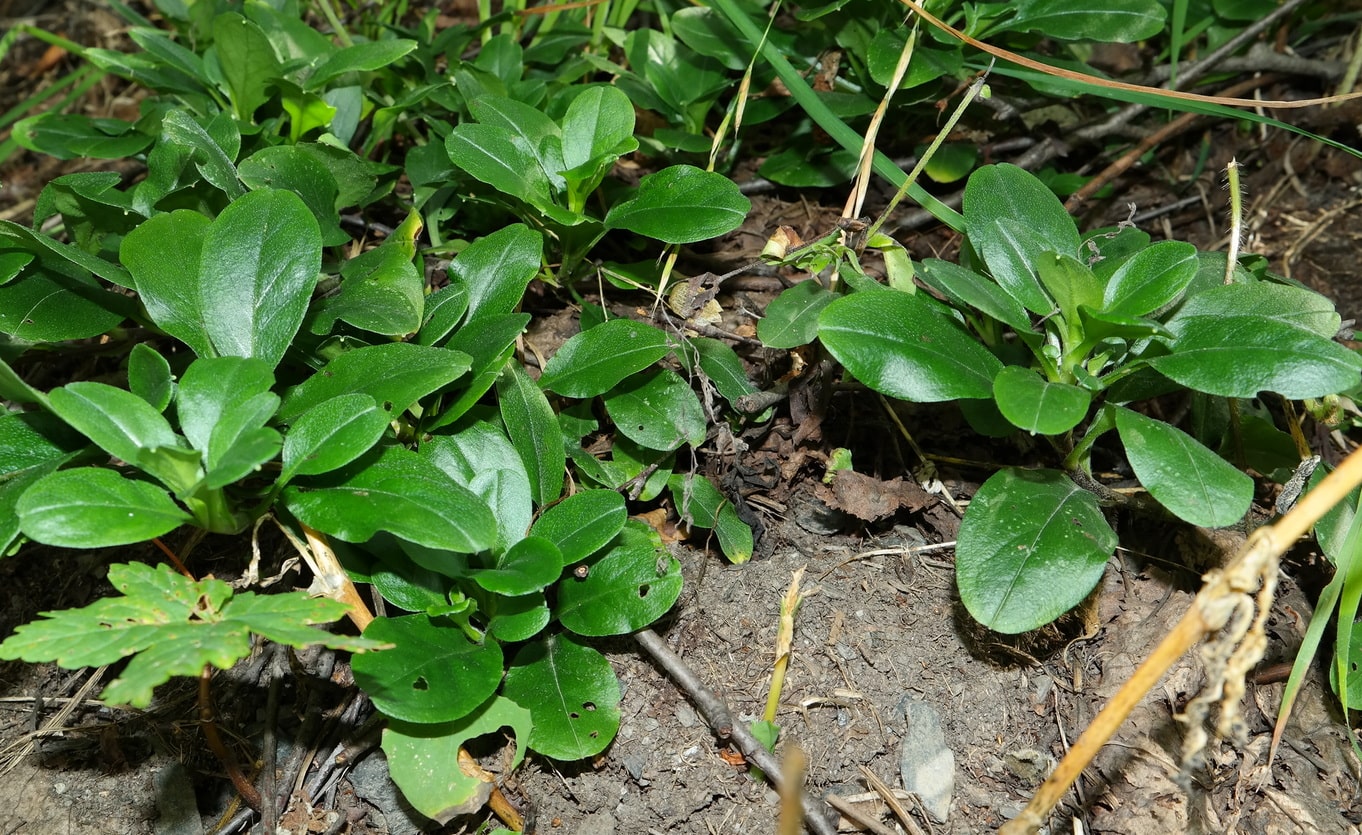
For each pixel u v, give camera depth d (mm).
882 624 453
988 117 596
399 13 679
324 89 555
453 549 368
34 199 682
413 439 449
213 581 359
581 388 452
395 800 413
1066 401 386
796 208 589
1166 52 645
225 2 599
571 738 401
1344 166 624
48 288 434
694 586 458
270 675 438
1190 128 643
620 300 536
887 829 410
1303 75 648
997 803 421
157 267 424
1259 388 381
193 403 389
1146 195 624
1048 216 450
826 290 472
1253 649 324
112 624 342
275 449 359
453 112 579
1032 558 401
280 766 421
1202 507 385
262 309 421
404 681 380
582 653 421
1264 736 438
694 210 465
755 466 486
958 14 553
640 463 472
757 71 564
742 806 414
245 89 533
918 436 501
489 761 415
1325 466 457
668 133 551
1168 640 330
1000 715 439
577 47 631
